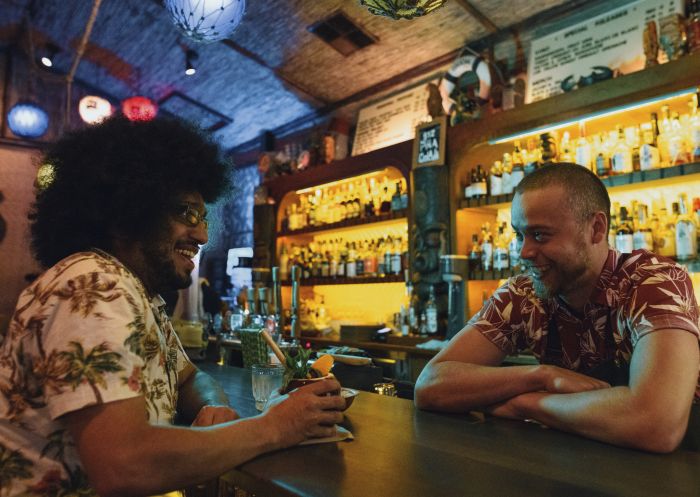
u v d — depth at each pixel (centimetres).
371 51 425
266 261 488
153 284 105
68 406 75
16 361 83
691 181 270
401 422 117
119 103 660
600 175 281
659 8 306
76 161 98
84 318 79
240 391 157
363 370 172
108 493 74
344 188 465
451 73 388
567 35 345
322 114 525
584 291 131
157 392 97
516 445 98
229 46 468
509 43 378
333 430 103
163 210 100
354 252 443
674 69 245
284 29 427
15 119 569
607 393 103
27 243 106
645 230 270
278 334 231
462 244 339
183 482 79
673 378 100
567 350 139
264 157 528
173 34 484
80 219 97
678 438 94
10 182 605
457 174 338
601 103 270
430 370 133
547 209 123
